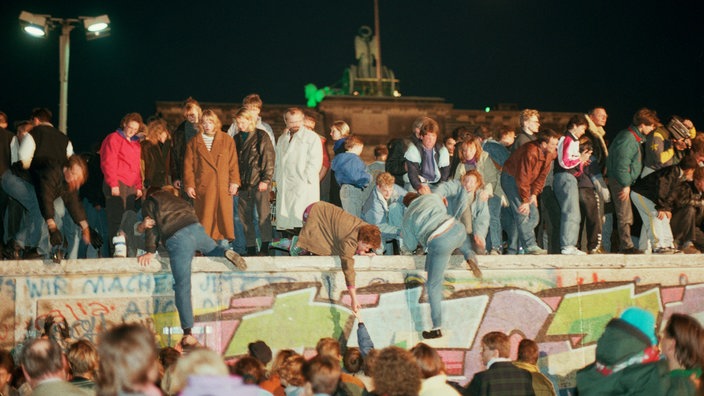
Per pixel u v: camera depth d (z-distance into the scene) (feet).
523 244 32.09
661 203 31.86
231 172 29.19
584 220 34.06
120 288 28.14
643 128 32.48
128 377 10.99
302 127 31.07
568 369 30.81
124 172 29.94
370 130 102.58
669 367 15.42
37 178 27.58
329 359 16.28
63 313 27.76
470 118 104.32
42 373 14.69
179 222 26.18
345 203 31.63
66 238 29.12
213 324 28.30
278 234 33.30
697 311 32.17
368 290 29.63
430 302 28.12
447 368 29.84
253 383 19.30
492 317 30.48
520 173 31.01
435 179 31.22
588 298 31.32
